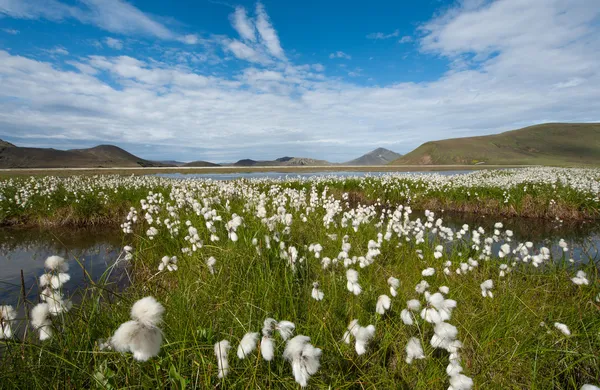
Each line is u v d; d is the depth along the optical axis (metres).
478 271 4.95
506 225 10.51
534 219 11.67
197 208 6.33
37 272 5.56
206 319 2.66
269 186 16.31
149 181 16.75
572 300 3.58
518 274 4.71
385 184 16.53
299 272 3.77
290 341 1.49
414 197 14.32
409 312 2.22
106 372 1.96
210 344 2.22
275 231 4.62
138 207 10.62
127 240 7.68
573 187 12.54
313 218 7.25
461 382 1.77
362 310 2.84
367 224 6.86
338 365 2.25
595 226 10.22
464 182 16.39
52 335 2.03
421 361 2.25
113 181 16.67
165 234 6.27
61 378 1.96
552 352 2.52
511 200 12.66
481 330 2.89
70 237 8.37
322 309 2.81
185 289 3.13
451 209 13.78
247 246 4.26
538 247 7.29
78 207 10.06
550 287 4.20
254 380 1.85
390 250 5.57
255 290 3.08
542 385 2.27
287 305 2.88
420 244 5.72
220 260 3.98
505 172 27.73
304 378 1.43
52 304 2.04
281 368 2.06
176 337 2.26
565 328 2.61
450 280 4.17
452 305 2.08
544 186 13.61
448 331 1.94
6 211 9.90
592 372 2.44
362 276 3.79
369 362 2.33
